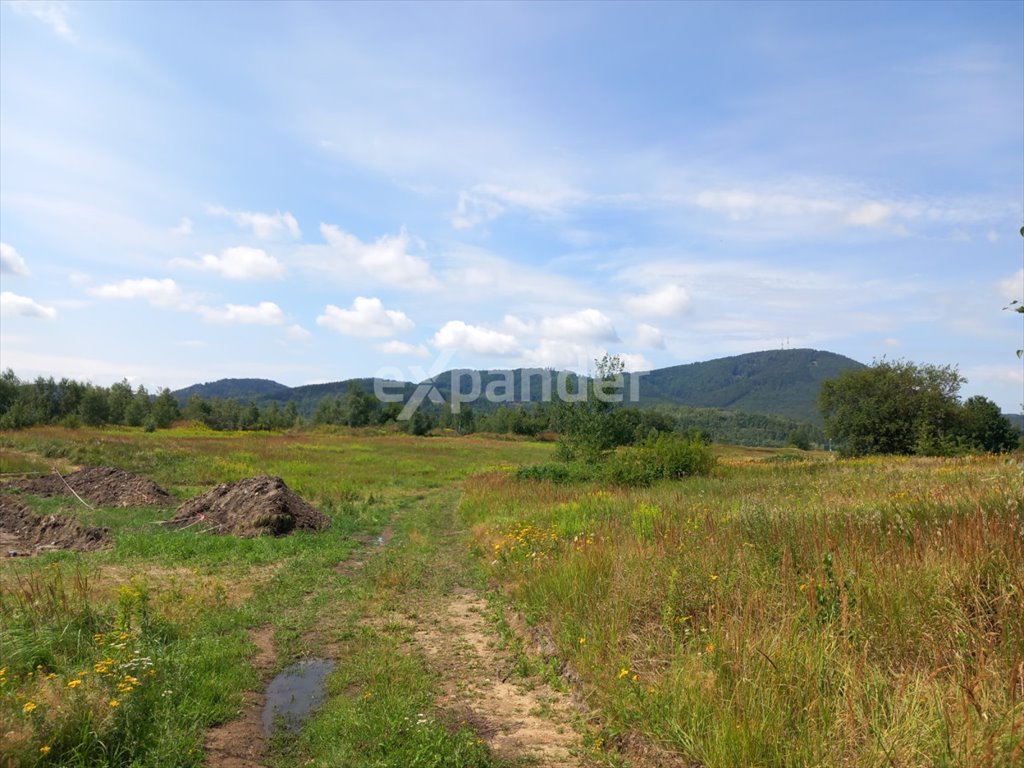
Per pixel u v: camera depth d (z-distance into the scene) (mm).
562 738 5227
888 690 4387
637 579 7406
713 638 5551
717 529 9141
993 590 5480
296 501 17453
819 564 6500
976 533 6406
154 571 11609
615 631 6445
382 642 7777
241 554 13297
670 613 6508
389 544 15141
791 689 4523
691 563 7539
